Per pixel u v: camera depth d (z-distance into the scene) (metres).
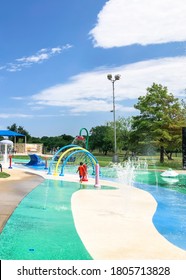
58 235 6.77
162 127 32.88
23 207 9.39
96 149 74.44
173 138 32.25
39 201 10.53
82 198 11.50
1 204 9.65
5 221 7.73
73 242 6.33
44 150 66.19
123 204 10.55
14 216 8.27
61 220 8.05
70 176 19.83
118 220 8.27
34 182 15.59
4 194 11.48
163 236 7.00
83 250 5.89
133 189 14.52
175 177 21.56
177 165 32.06
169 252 5.90
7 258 5.45
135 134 34.62
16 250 5.84
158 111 33.38
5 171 21.12
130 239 6.62
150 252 5.86
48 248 5.97
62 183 16.02
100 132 68.31
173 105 33.88
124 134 53.91
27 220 7.92
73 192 12.94
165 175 21.83
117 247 6.09
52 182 16.25
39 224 7.60
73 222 7.89
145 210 9.70
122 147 54.66
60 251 5.82
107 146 66.69
